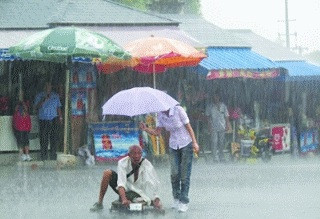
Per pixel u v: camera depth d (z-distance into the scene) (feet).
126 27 142.20
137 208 70.79
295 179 104.58
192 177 107.34
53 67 137.08
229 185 96.27
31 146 131.44
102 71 134.62
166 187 93.91
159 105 73.05
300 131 166.71
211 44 160.25
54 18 137.90
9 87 135.44
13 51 118.32
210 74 143.84
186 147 73.46
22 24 136.36
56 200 81.46
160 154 135.85
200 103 147.13
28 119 127.34
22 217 69.15
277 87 166.30
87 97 134.72
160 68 134.72
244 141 148.56
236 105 159.84
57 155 125.18
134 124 132.57
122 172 71.26
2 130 128.47
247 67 149.48
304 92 171.32
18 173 112.16
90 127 131.34
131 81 142.51
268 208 74.38
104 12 143.64
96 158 130.00
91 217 68.80
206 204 77.87
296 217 68.23
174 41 124.47
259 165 134.21
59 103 128.77
